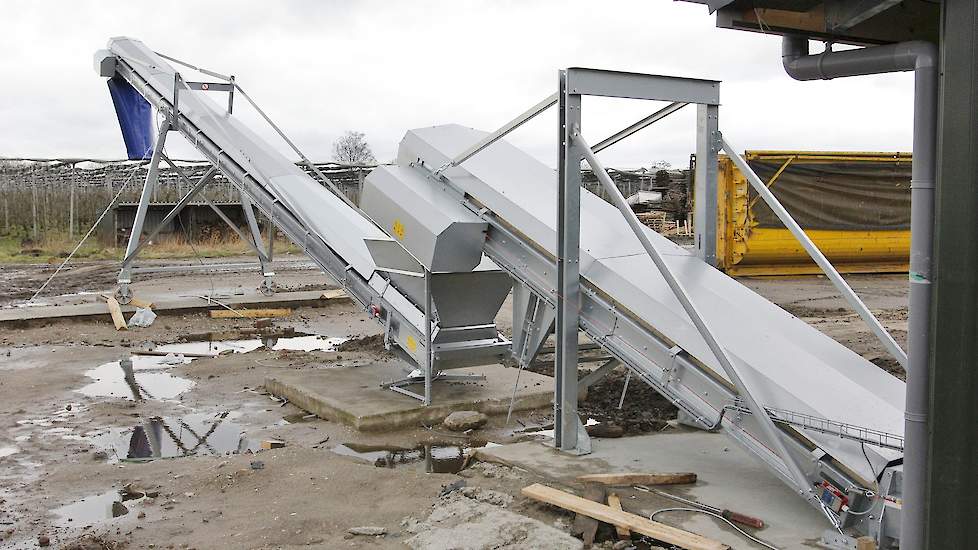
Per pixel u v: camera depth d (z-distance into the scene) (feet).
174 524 20.42
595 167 22.34
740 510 20.16
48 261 106.73
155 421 31.86
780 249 76.07
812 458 19.15
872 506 17.62
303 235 39.93
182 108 49.78
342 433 29.91
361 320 59.16
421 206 30.09
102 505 22.12
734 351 21.26
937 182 11.48
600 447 25.81
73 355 45.42
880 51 13.47
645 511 20.06
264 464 25.20
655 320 22.88
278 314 60.39
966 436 11.27
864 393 19.84
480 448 26.78
